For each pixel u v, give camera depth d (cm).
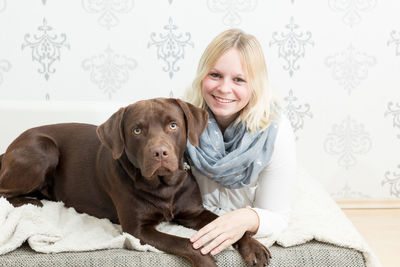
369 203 392
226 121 239
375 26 361
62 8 349
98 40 356
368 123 379
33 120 332
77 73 362
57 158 249
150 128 203
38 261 190
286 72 367
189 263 192
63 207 245
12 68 358
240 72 216
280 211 229
